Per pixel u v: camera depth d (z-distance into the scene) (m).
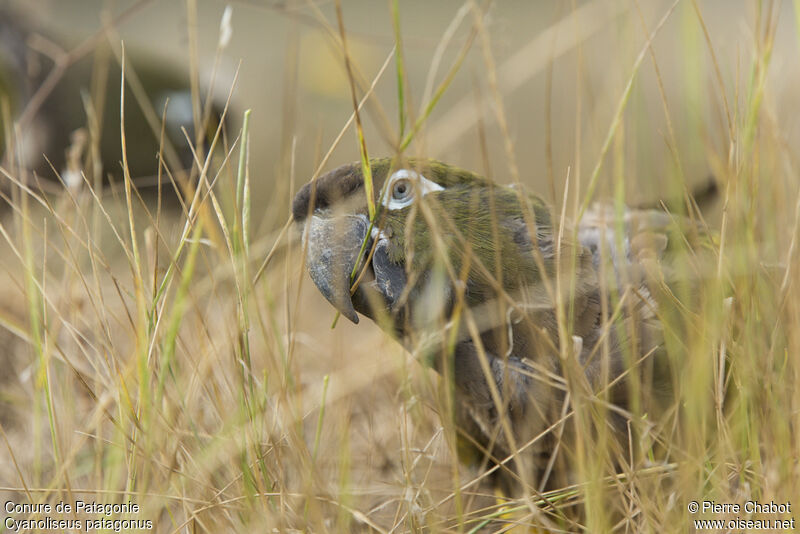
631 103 3.14
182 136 3.45
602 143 3.16
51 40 3.44
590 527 3.08
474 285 3.11
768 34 3.10
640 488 3.09
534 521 3.11
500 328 3.11
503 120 3.10
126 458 3.10
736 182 3.10
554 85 4.53
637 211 3.15
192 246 3.09
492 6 3.19
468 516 3.13
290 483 3.13
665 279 3.12
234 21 6.49
